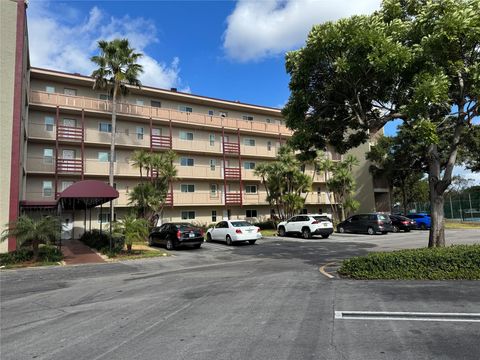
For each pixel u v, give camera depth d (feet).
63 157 93.86
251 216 126.72
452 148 33.47
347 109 38.81
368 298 23.35
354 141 42.47
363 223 94.27
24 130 72.84
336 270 36.09
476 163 113.19
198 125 112.47
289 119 38.73
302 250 59.16
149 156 90.17
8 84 58.65
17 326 20.66
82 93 98.78
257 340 16.39
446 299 22.11
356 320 18.83
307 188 116.26
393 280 28.86
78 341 17.39
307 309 21.42
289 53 36.52
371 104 37.40
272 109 133.39
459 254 28.86
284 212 117.70
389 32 32.01
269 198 115.96
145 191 86.99
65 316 22.58
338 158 145.79
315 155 42.34
